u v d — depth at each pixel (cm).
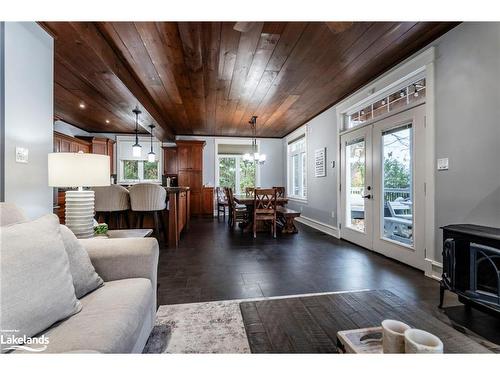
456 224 217
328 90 390
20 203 187
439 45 246
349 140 414
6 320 84
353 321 144
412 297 217
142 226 420
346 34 241
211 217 708
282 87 375
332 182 471
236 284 244
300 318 150
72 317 104
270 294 222
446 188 243
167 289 232
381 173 339
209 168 748
